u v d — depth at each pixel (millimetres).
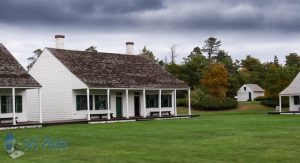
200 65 78875
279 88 62031
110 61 45094
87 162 14992
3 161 15445
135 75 44812
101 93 42188
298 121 33656
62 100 40562
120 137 22609
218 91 66250
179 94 72312
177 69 77625
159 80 46281
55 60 41062
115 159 15477
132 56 48719
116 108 43500
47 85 41781
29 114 42781
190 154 16266
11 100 35688
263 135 22422
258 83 98062
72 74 39656
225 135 22781
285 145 18359
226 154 16109
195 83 77188
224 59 103812
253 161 14617
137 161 14977
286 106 63094
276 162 14414
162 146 18641
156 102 47125
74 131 26734
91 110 41219
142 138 21969
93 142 20516
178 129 27172
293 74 65688
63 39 44250
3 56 36344
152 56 83625
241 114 51125
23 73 35594
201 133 24109
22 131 27484
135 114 45312
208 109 61875
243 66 105062
